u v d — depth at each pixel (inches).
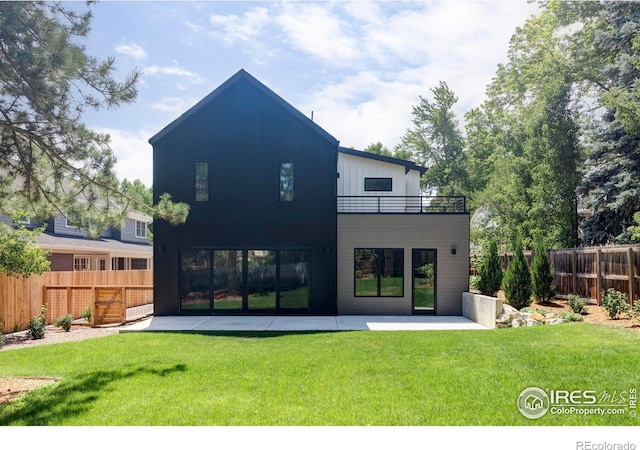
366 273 573.0
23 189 322.7
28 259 393.4
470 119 1544.0
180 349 347.3
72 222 346.9
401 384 235.6
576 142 880.9
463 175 1451.8
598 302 491.5
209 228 569.0
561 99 873.5
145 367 283.6
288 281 567.8
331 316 553.6
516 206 965.8
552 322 420.2
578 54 891.4
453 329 442.3
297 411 199.9
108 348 358.0
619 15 745.0
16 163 317.4
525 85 1122.7
